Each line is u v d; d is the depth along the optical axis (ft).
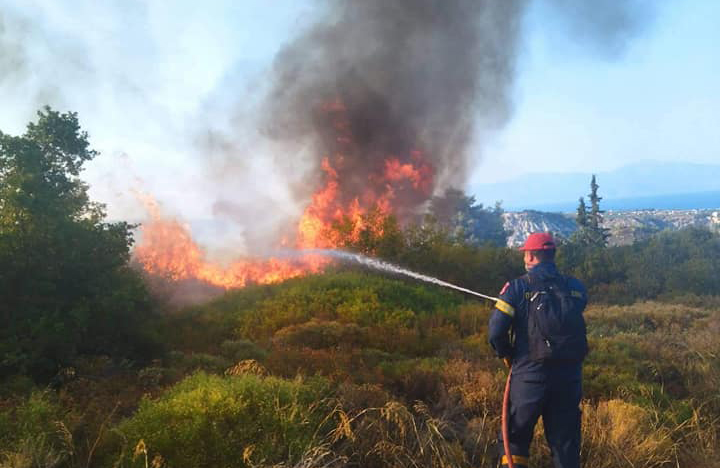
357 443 13.83
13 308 21.58
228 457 12.55
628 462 13.38
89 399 17.37
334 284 49.21
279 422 13.48
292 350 24.82
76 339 21.67
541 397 11.45
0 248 21.54
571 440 11.51
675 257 74.08
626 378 21.07
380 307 41.01
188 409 13.60
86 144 28.19
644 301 62.08
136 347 25.05
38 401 14.49
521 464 11.70
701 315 47.96
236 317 39.50
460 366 21.16
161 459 11.96
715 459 13.88
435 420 14.75
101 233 26.94
